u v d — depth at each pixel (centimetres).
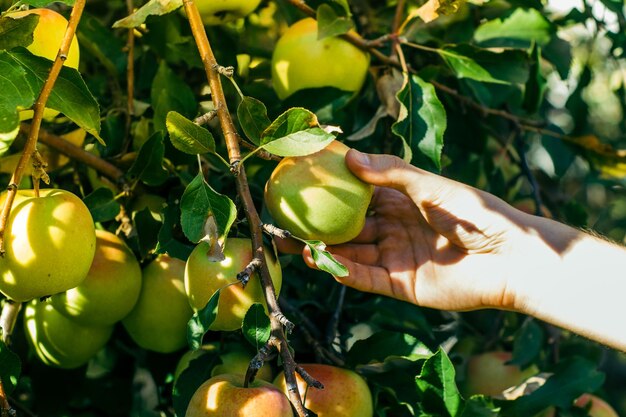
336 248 85
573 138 105
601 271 81
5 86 68
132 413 99
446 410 76
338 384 81
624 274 81
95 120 71
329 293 97
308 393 80
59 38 74
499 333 112
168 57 96
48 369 95
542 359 108
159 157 83
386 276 85
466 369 108
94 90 97
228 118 72
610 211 143
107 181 88
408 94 88
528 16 100
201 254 74
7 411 67
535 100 100
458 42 99
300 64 91
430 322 104
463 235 83
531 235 83
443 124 87
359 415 81
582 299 81
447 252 84
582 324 81
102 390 99
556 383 92
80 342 86
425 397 76
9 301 82
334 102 91
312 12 91
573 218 116
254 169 95
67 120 92
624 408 196
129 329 87
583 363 93
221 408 70
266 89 96
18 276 72
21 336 94
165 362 94
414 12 87
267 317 69
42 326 86
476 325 113
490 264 83
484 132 106
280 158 75
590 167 107
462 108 102
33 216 72
